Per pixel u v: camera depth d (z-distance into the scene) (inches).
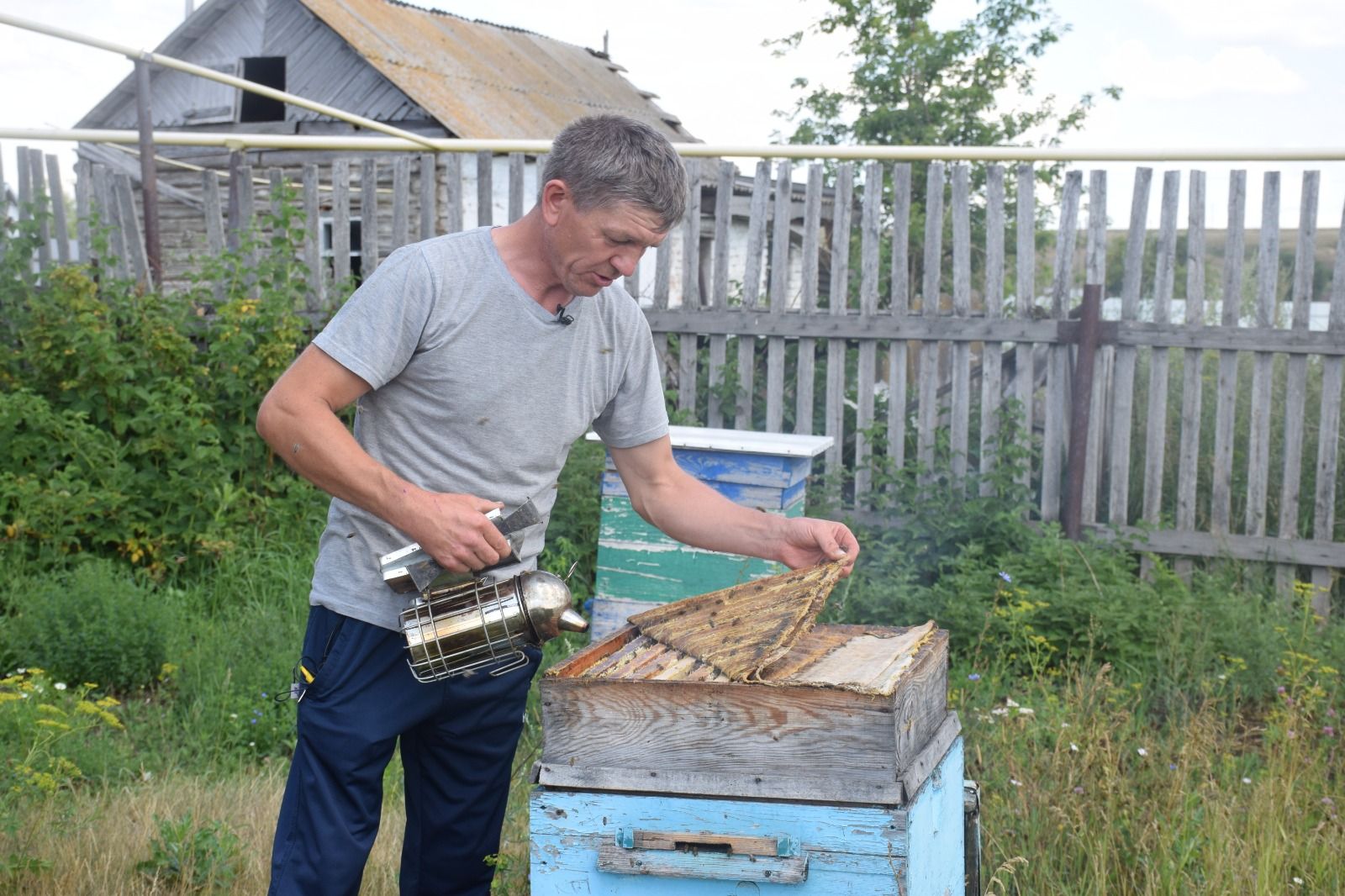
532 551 114.3
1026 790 159.3
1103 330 287.9
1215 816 152.6
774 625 99.2
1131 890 144.3
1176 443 313.7
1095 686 188.5
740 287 515.2
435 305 102.7
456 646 97.4
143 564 283.9
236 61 581.0
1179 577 284.2
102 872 144.1
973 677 206.2
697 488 123.1
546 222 100.5
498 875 130.8
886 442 307.9
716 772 92.5
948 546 283.1
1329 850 149.7
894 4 661.9
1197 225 283.1
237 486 303.0
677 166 99.1
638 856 92.3
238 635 243.8
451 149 333.4
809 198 307.6
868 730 89.7
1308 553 278.5
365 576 107.0
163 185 563.8
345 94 557.9
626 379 118.2
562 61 772.6
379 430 108.4
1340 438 298.0
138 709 218.7
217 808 169.5
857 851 89.5
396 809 173.3
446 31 668.7
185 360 304.0
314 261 342.0
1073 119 647.1
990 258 296.4
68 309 304.3
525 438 108.7
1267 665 230.1
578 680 94.1
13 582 254.1
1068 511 290.4
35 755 172.7
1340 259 274.8
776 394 314.3
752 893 91.4
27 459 287.1
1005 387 317.4
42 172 357.4
